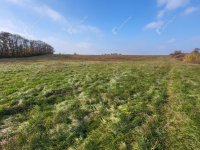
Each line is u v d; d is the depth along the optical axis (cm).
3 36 6550
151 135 684
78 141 652
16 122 781
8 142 641
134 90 1253
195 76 1961
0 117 823
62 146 629
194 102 1022
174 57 7025
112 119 803
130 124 762
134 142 647
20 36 7112
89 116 841
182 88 1319
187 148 618
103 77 1728
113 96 1114
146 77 1770
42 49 8894
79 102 1005
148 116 832
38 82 1464
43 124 761
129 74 1927
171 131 713
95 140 657
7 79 1572
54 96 1088
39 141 650
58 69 2258
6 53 6688
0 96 1087
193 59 4731
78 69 2322
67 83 1430
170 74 2045
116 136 681
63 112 866
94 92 1193
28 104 966
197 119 806
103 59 6944
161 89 1290
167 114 860
